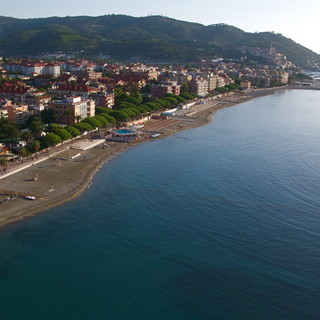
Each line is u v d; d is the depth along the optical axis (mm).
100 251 106812
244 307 86188
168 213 131250
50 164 176000
